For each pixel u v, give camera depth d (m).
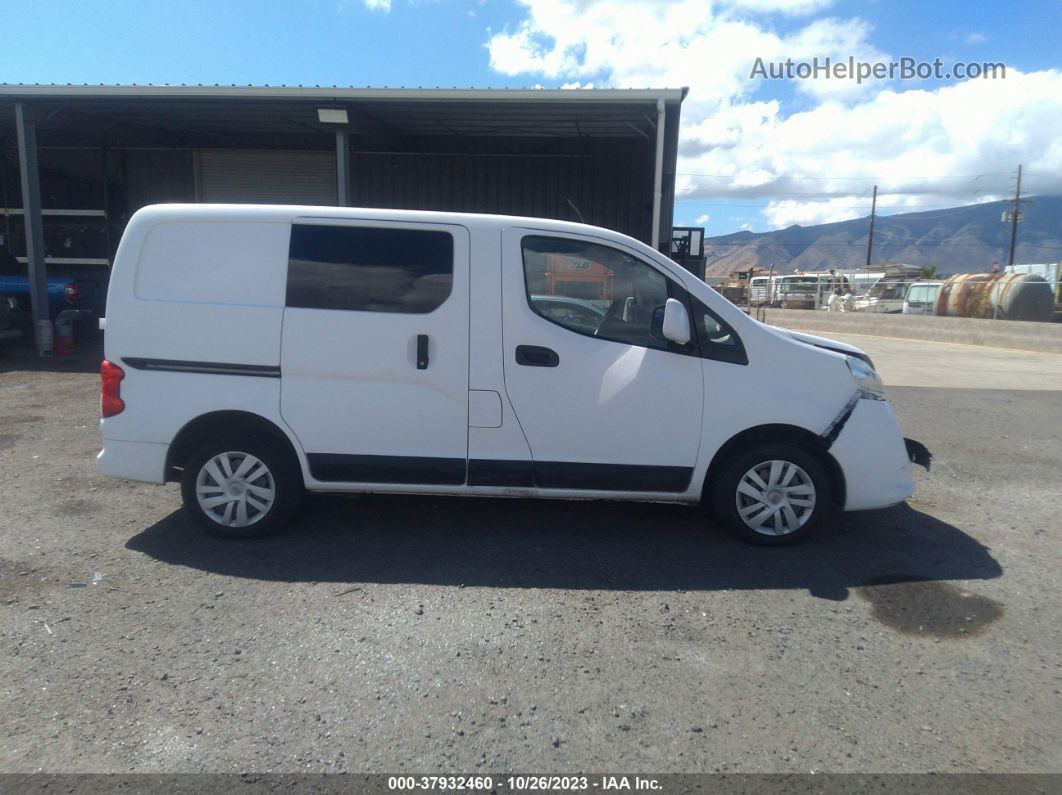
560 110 13.51
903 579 4.88
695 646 3.99
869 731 3.32
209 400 5.14
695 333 5.20
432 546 5.29
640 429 5.17
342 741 3.19
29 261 13.79
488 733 3.26
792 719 3.39
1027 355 18.17
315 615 4.26
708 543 5.43
